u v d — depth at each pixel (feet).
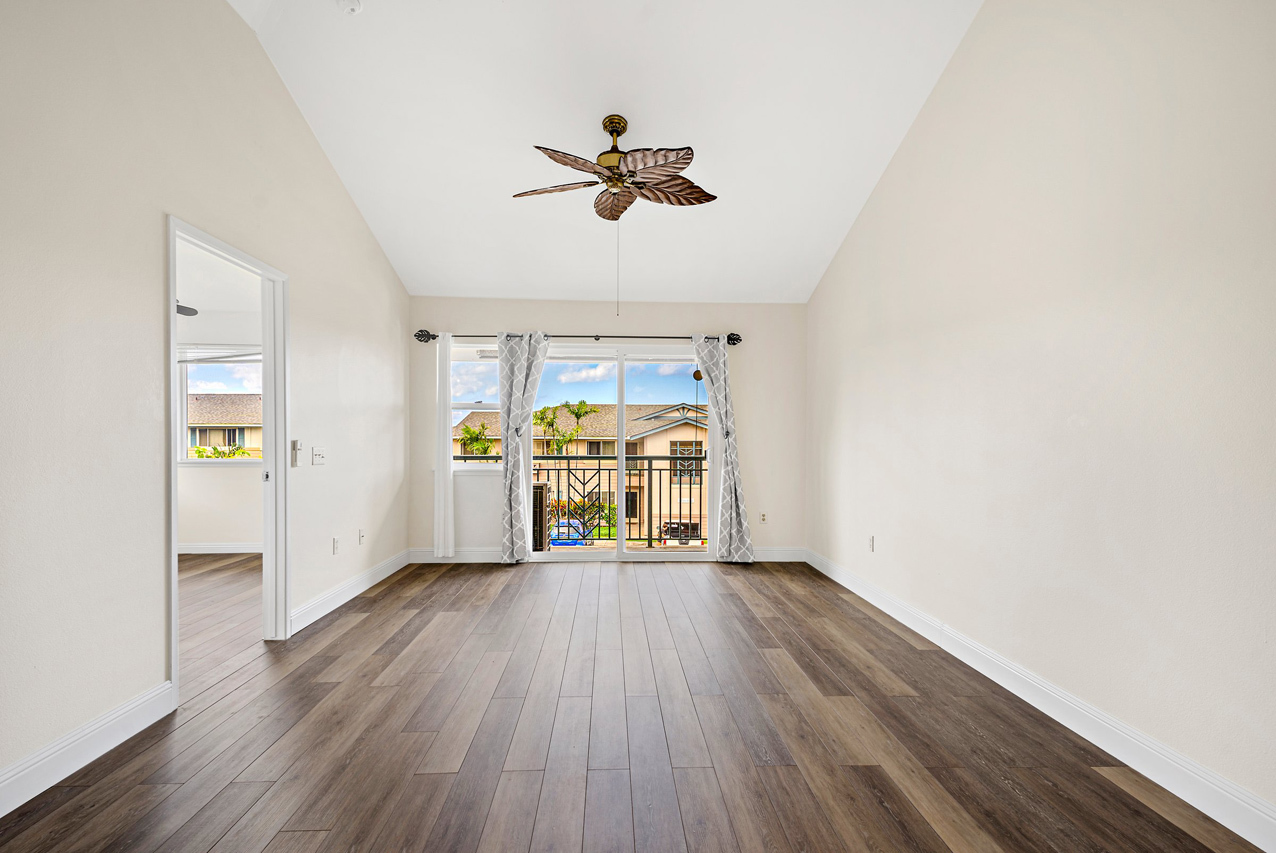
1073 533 7.54
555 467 18.99
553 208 14.05
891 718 7.77
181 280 17.51
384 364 15.44
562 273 16.51
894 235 12.28
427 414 17.43
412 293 17.29
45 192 6.21
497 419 18.22
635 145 12.07
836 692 8.55
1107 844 5.37
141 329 7.47
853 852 5.21
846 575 14.69
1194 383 5.98
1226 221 5.67
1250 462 5.47
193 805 5.84
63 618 6.40
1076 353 7.48
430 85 10.77
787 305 17.98
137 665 7.36
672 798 5.99
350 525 13.53
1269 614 5.32
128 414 7.25
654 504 19.08
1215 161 5.77
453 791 6.09
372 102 11.14
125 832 5.43
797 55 10.20
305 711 7.88
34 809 5.78
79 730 6.54
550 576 15.74
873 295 13.26
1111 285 6.96
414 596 13.73
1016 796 6.08
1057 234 7.80
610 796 6.01
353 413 13.64
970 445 9.65
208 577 15.47
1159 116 6.36
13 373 5.90
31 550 6.07
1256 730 5.41
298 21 9.71
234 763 6.60
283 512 10.80
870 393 13.41
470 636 10.93
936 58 10.22
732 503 17.33
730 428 17.42
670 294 17.47
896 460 12.14
